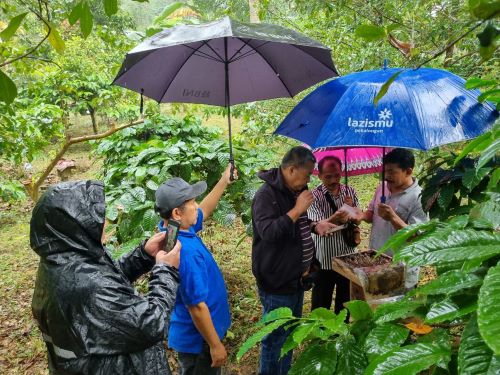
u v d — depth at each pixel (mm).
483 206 1082
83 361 1481
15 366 3387
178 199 2094
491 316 624
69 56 8414
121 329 1479
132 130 4383
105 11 1383
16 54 3703
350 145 1923
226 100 2639
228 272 4660
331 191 3008
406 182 2598
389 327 960
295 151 2301
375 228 2783
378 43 3977
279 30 2111
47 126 5246
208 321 2129
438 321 830
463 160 2064
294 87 2732
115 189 3395
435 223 1131
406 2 3598
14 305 4309
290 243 2408
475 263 838
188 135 4816
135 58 2156
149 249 1998
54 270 1505
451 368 845
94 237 1546
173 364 3207
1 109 4020
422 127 1871
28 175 7285
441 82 2068
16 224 6754
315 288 3102
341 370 963
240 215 3682
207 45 2482
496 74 3160
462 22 2920
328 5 3766
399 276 2096
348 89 2135
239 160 3596
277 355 2514
